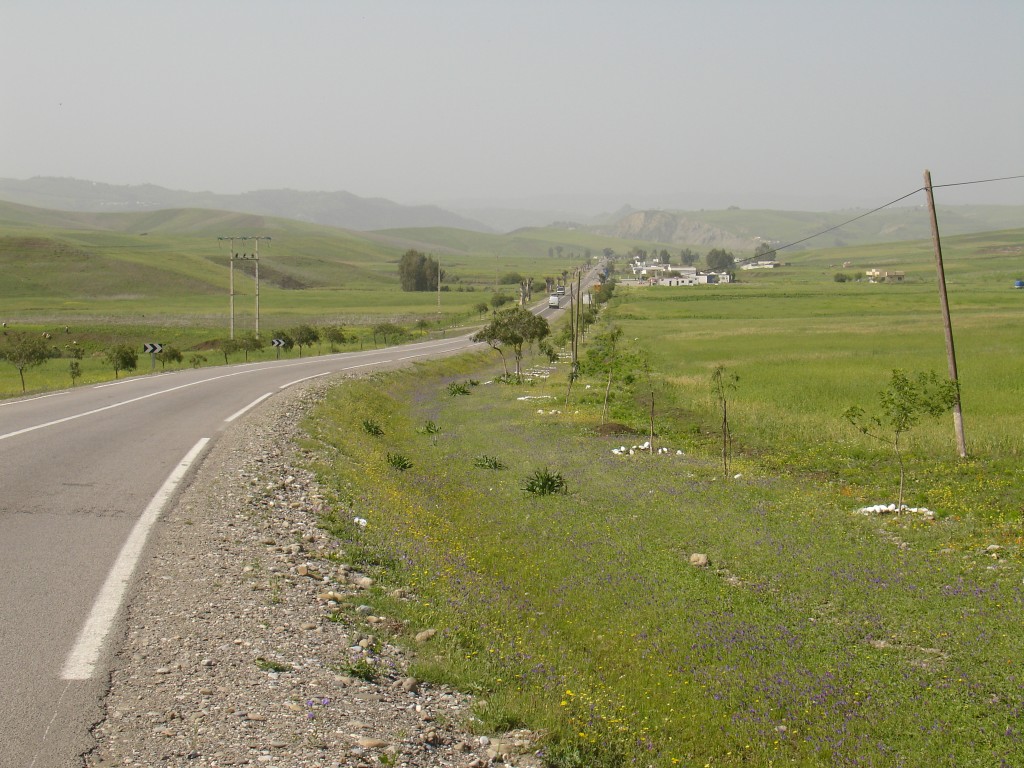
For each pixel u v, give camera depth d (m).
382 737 6.18
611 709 8.26
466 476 22.08
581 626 11.36
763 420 30.64
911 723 8.75
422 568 11.93
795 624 11.62
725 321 101.06
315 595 9.38
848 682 9.73
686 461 24.19
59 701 6.14
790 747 8.29
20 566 9.34
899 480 21.28
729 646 10.79
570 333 80.12
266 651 7.48
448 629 9.26
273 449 19.14
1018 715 8.87
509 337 50.16
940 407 18.89
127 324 116.50
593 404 37.88
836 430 28.14
